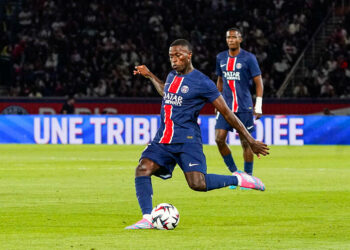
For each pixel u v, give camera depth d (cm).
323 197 3453
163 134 2548
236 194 3566
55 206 3108
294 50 10588
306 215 2856
